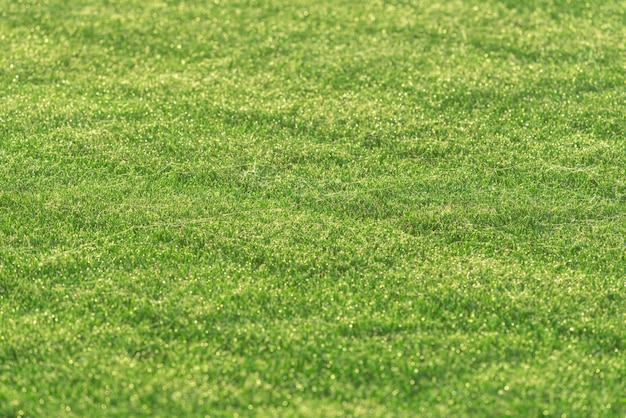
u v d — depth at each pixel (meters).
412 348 12.90
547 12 26.88
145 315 13.60
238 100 21.61
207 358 12.70
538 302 13.95
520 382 12.16
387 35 25.66
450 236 16.05
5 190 17.38
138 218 16.41
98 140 19.45
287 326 13.38
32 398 11.82
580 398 11.91
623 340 13.12
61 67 23.52
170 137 19.72
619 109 20.77
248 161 18.75
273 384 12.16
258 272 14.80
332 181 17.95
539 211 16.78
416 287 14.41
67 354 12.64
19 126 20.02
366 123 20.41
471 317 13.60
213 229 16.06
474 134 19.92
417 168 18.52
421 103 21.48
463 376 12.32
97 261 14.97
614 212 16.84
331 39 25.44
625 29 25.48
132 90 22.20
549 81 22.47
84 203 16.89
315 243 15.68
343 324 13.37
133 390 11.90
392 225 16.39
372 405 11.79
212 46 25.00
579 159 18.64
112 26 26.09
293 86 22.50
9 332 13.03
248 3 28.05
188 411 11.59
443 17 26.83
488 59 23.95
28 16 26.73
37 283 14.34
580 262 15.27
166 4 27.94
